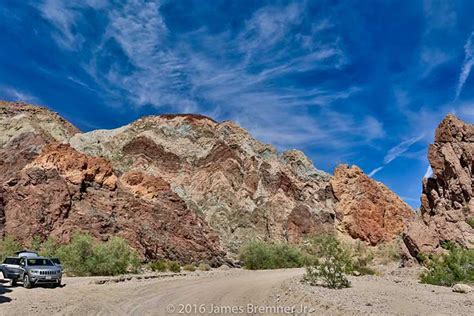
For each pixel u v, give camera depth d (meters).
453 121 43.81
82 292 19.73
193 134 118.62
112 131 119.75
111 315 12.98
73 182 62.66
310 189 108.50
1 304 15.19
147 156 105.81
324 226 95.94
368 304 13.18
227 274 38.47
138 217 66.06
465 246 32.12
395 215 100.94
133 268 39.72
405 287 20.45
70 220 56.56
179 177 102.50
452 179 40.72
